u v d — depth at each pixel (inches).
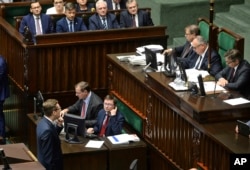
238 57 745.6
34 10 933.2
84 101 808.3
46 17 939.3
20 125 917.8
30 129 842.2
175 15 1095.0
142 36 914.7
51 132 693.3
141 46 914.7
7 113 951.0
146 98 781.9
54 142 697.0
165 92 735.7
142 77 791.7
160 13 1089.4
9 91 932.0
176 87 725.9
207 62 796.6
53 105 695.1
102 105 807.7
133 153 746.8
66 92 901.8
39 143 697.0
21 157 597.3
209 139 667.4
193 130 689.6
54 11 983.0
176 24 1098.7
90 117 805.2
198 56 808.3
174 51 816.3
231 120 685.9
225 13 1081.4
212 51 796.6
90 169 740.7
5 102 952.9
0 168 558.3
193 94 713.6
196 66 805.9
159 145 760.3
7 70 896.3
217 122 681.6
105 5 933.2
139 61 827.4
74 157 732.0
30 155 610.5
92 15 944.9
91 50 900.0
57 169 703.1
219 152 655.1
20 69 905.5
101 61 906.7
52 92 895.7
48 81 892.6
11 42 927.7
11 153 601.3
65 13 928.3
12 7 986.1
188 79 745.0
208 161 673.0
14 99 934.4
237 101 697.6
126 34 908.6
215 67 788.6
